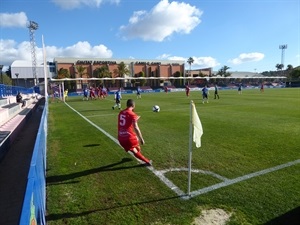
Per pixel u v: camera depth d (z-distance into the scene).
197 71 94.69
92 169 5.76
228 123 11.39
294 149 6.89
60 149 7.58
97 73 73.06
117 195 4.41
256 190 4.42
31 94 37.12
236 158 6.23
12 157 7.94
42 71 72.38
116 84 71.44
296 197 4.12
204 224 3.45
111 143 8.16
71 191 4.61
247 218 3.55
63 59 71.81
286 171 5.29
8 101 20.03
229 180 4.89
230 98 28.64
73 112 18.00
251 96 31.98
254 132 9.28
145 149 7.25
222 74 97.50
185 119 13.10
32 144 9.77
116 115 15.55
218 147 7.28
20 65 70.88
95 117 14.87
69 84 63.66
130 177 5.22
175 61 85.19
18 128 12.02
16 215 4.34
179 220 3.56
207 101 24.09
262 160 6.03
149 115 14.85
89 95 37.59
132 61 80.69
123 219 3.64
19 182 5.85
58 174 5.48
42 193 3.41
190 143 4.30
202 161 6.07
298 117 12.95
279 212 3.67
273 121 11.80
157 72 82.81
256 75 111.81
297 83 72.81
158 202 4.11
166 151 7.02
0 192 5.31
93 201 4.21
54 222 3.60
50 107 22.59
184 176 5.18
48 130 10.88
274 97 29.36
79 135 9.62
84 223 3.57
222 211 3.77
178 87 71.44
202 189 4.53
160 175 5.27
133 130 5.88
